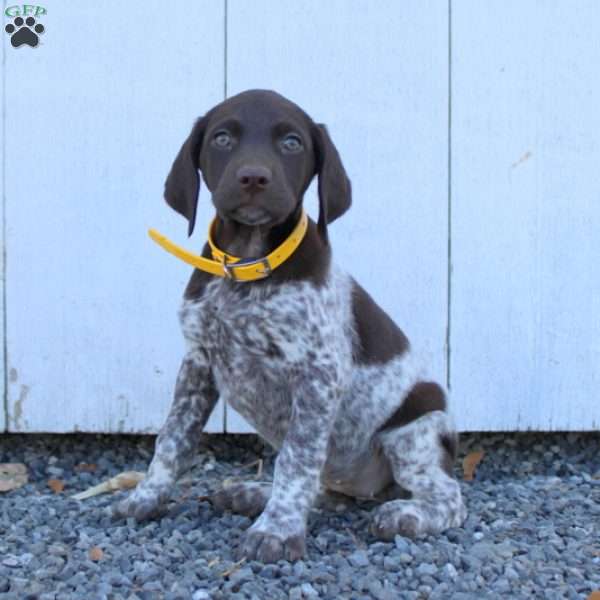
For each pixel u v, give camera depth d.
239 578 1.16
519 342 1.57
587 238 1.56
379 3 1.53
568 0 1.54
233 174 1.20
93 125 1.53
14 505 1.38
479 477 1.56
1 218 1.53
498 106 1.54
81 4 1.52
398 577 1.18
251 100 1.24
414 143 1.54
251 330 1.27
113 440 1.61
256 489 1.34
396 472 1.34
